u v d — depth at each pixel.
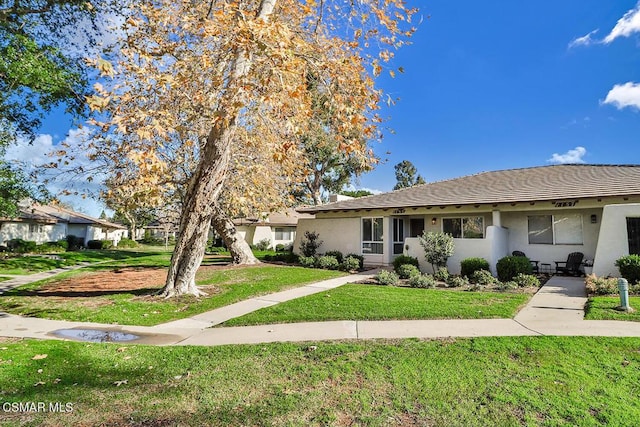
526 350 5.01
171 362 4.82
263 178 13.07
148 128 6.11
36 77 10.64
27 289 11.95
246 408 3.48
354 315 7.30
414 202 16.31
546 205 12.98
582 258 12.71
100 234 45.81
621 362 4.53
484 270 11.70
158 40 8.45
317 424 3.19
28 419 3.26
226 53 6.89
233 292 10.26
